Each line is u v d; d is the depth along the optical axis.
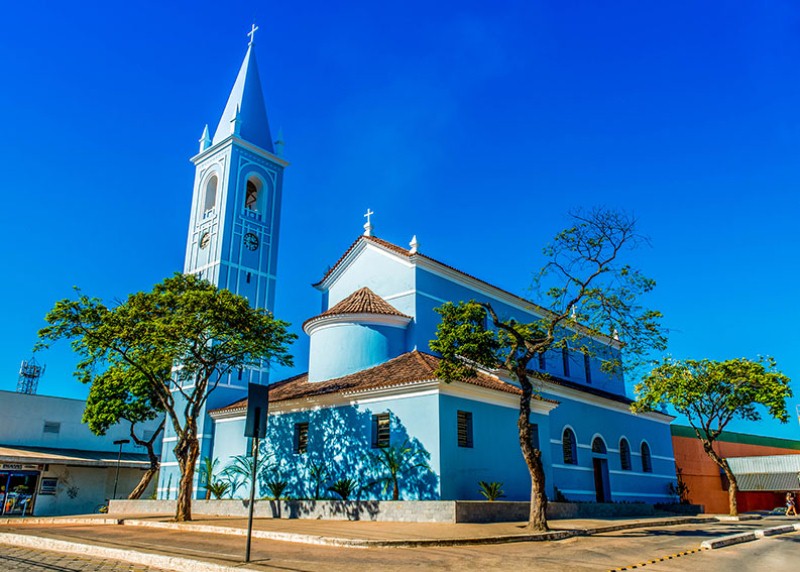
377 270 32.31
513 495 25.45
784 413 32.28
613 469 34.50
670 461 40.41
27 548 16.36
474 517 20.00
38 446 43.66
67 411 45.69
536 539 17.03
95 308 23.94
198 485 32.31
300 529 18.00
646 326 20.52
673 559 14.09
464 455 23.64
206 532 19.34
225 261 38.06
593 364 40.06
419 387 23.78
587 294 20.70
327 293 35.62
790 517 32.81
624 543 16.86
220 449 32.41
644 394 35.44
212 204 42.19
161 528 21.12
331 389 26.91
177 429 24.38
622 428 36.56
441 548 14.95
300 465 27.16
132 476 45.69
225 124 42.88
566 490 30.34
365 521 20.89
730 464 49.28
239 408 31.55
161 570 12.35
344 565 12.12
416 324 29.56
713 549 16.20
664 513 30.56
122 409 36.00
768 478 47.03
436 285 31.42
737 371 33.28
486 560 13.05
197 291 24.44
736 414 34.66
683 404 34.38
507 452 25.81
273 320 25.66
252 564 12.04
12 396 43.25
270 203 41.97
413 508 20.34
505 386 26.75
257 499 25.73
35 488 40.41
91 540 16.48
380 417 25.16
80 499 42.31
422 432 23.36
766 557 14.74
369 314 29.09
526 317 37.09
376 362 28.59
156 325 22.92
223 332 24.25
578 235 21.11
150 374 25.20
